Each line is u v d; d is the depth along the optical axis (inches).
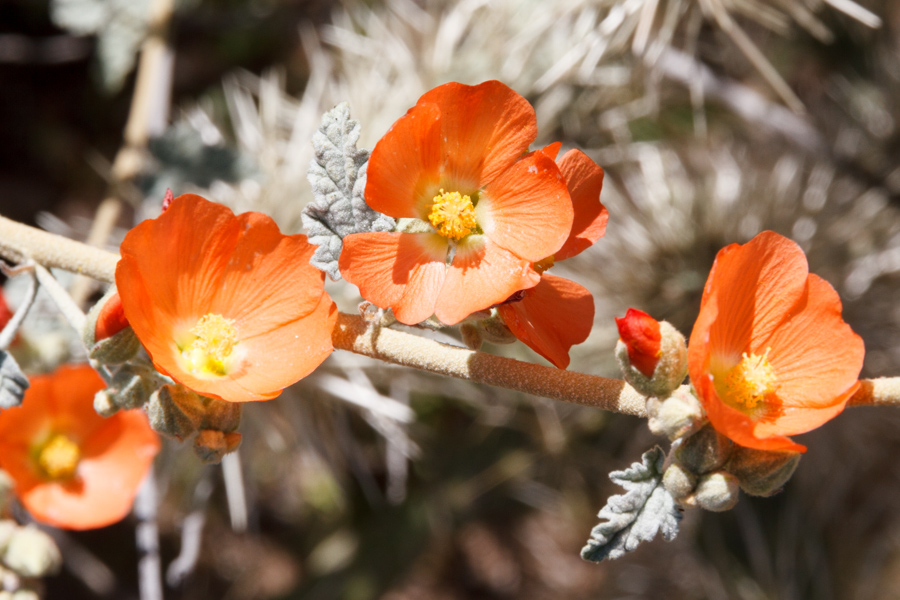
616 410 10.0
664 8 14.8
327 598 17.6
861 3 17.8
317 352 10.0
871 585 16.5
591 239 10.2
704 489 9.6
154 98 15.5
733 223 15.0
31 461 12.4
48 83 19.4
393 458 16.2
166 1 15.3
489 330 10.1
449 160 10.0
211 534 19.6
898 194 15.9
